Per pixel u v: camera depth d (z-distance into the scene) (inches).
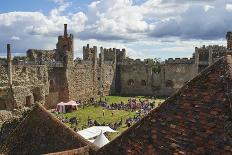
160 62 4028.1
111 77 4094.5
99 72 3811.5
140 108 2657.5
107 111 2637.8
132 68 4141.2
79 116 2417.6
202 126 309.9
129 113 2532.0
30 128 572.7
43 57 3356.3
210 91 325.7
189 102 336.8
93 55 3700.8
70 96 3221.0
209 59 3641.7
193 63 3799.2
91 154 426.6
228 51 349.4
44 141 543.5
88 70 3582.7
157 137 340.5
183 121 329.1
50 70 2979.8
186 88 350.0
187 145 310.0
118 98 3649.1
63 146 515.5
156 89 4030.5
